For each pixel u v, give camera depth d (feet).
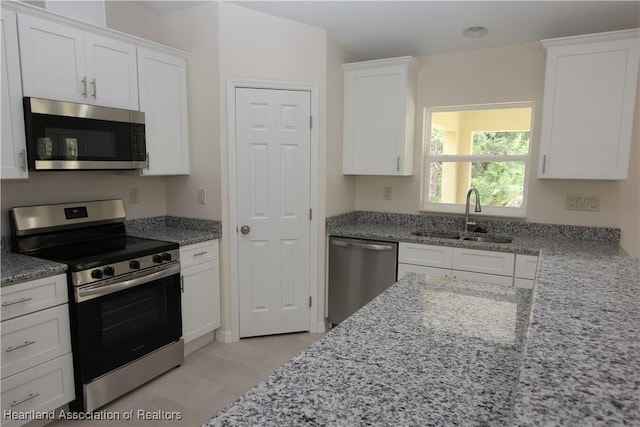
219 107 9.41
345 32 10.03
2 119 6.50
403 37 10.15
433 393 2.89
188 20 9.61
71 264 6.66
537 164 10.18
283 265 10.44
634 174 9.21
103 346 7.14
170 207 10.53
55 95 7.17
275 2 8.76
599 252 8.06
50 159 7.04
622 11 8.30
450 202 11.71
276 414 2.63
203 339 9.87
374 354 3.48
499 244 9.12
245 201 9.94
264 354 9.54
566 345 2.54
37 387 6.35
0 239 7.41
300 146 10.16
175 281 8.55
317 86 10.04
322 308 10.93
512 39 9.98
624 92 8.36
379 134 10.97
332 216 11.12
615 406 1.90
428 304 4.75
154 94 8.96
